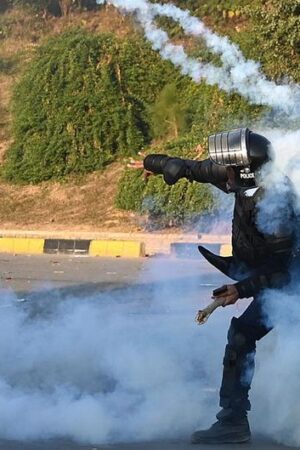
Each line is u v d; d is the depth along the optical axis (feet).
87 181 76.89
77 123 78.84
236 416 18.69
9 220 73.05
